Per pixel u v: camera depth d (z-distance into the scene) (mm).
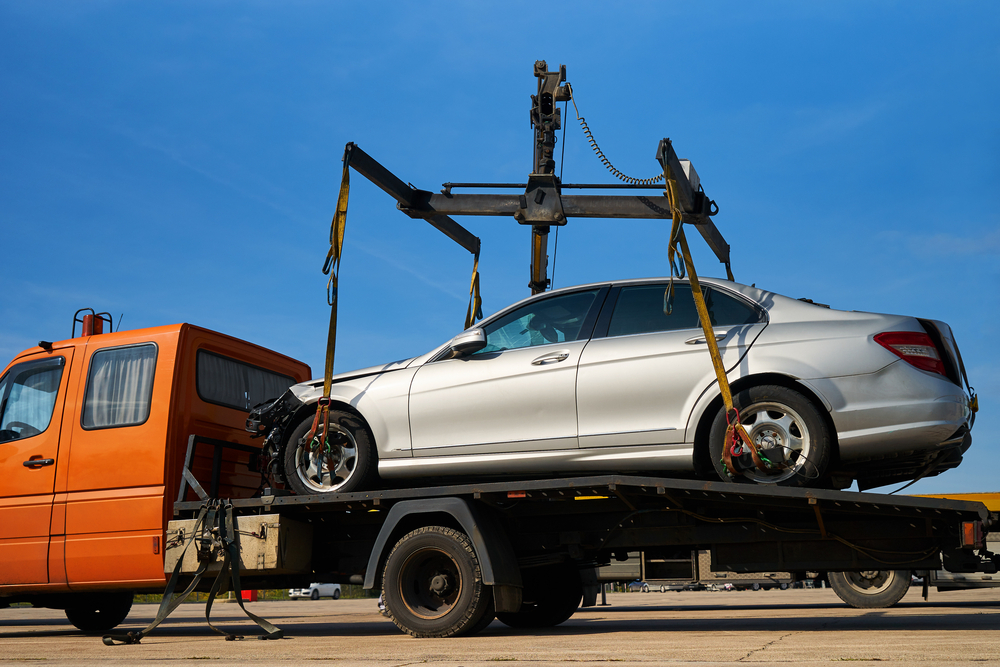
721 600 16281
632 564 6746
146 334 6680
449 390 5633
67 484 6492
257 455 6988
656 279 5578
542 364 5461
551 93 9297
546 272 8492
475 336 5531
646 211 6941
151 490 6238
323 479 5895
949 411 4723
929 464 5266
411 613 5242
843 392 4789
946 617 7211
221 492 6688
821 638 4660
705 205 6461
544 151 9195
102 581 6242
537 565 5648
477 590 5090
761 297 5273
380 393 5812
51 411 6730
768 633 5203
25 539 6504
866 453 4754
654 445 5125
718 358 4930
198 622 10773
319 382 6074
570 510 5578
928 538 4957
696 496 4914
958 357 5168
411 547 5293
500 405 5484
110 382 6629
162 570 6086
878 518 5043
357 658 4031
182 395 6496
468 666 3559
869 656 3625
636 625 6805
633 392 5195
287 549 5789
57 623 11438
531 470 5414
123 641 5516
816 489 4578
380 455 5730
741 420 4949
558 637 5105
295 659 4074
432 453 5613
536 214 7125
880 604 8844
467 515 5184
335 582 6121
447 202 7270
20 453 6695
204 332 6828
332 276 5945
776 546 5301
